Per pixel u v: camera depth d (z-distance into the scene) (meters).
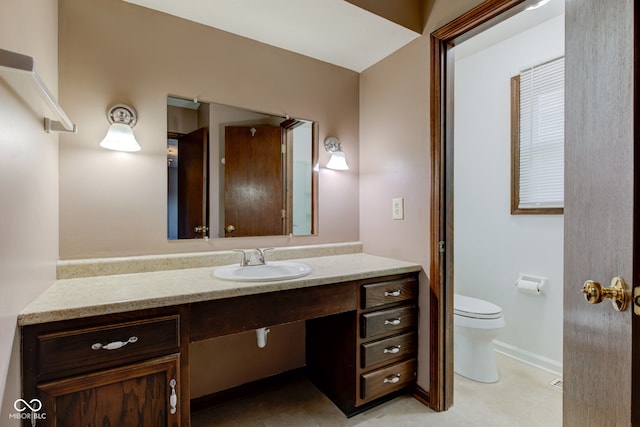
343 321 1.71
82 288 1.24
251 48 1.88
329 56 2.06
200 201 1.73
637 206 0.70
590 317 0.85
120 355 1.06
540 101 2.24
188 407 1.18
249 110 1.88
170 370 1.14
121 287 1.26
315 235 2.12
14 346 0.87
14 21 0.86
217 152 1.79
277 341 2.00
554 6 2.01
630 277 0.71
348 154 2.25
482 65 2.59
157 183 1.62
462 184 2.75
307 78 2.07
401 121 1.95
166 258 1.61
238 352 1.86
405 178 1.92
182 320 1.17
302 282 1.41
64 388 0.97
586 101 0.86
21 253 0.92
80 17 1.45
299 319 1.43
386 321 1.69
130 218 1.55
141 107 1.58
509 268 2.41
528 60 2.30
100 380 1.02
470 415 1.68
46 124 1.17
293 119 2.03
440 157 1.73
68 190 1.42
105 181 1.50
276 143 1.97
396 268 1.72
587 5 0.85
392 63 2.02
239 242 1.85
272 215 1.96
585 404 0.87
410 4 1.77
